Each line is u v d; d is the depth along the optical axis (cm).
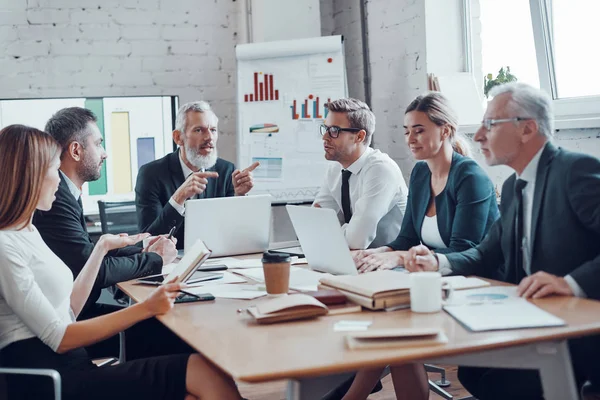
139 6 488
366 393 237
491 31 400
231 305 205
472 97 399
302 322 179
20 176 199
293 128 463
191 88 501
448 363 156
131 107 473
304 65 462
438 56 413
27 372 175
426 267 229
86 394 188
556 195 207
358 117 326
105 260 256
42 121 460
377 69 470
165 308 195
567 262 206
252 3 493
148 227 342
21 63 468
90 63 480
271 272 212
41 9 470
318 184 463
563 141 335
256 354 150
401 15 436
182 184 334
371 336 152
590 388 196
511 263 224
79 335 191
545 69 360
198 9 499
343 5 507
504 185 232
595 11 333
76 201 281
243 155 467
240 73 468
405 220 297
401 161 449
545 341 157
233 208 292
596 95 337
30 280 194
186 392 190
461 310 178
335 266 246
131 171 473
